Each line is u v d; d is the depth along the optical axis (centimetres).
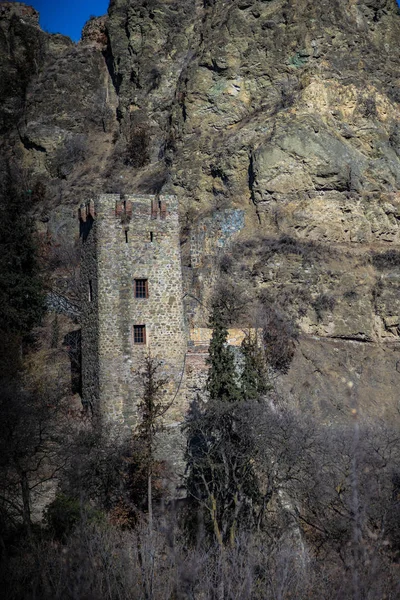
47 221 7775
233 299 5722
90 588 2320
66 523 3284
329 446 3925
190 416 4328
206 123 7600
